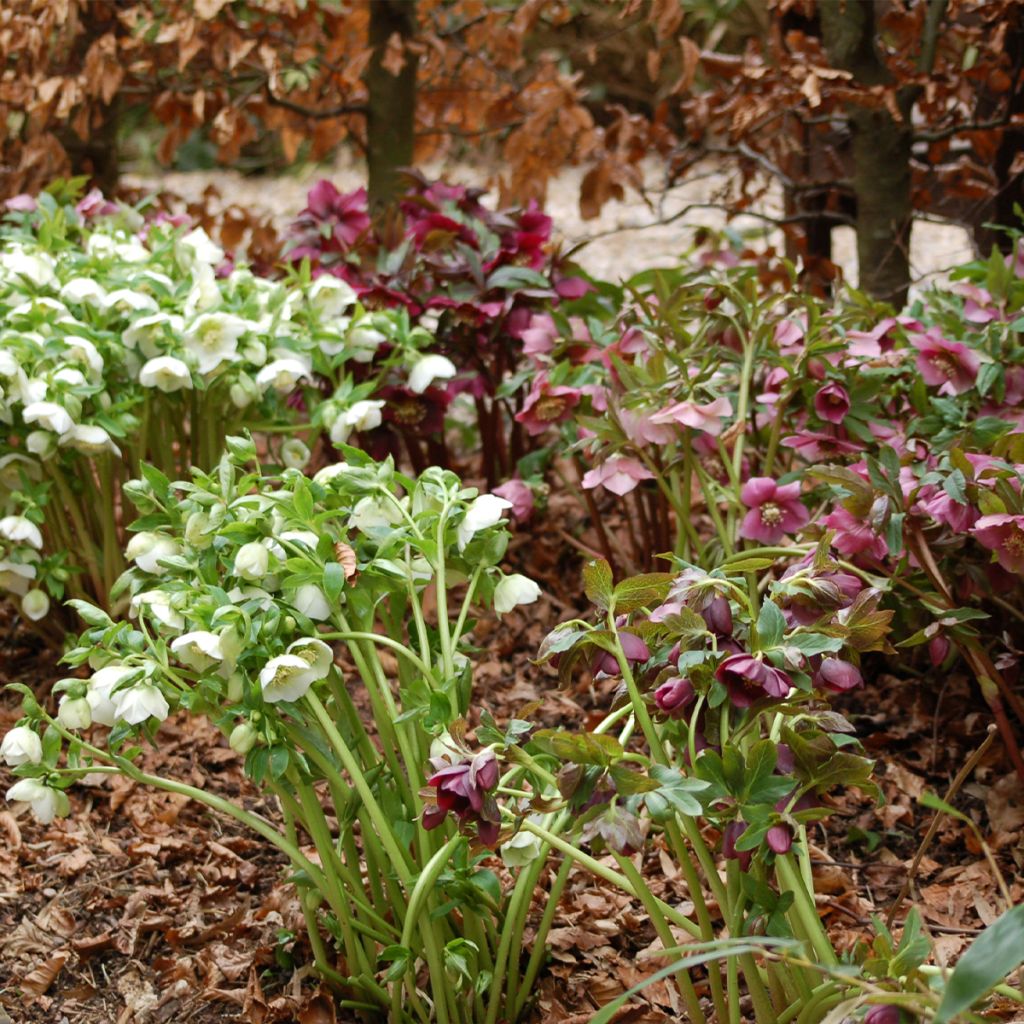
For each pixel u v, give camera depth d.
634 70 8.35
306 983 1.79
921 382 2.24
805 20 3.44
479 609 2.89
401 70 3.64
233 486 1.60
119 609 2.57
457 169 8.05
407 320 2.58
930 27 3.01
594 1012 1.72
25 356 2.26
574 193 7.89
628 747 2.29
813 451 2.29
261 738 1.54
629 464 2.25
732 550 2.24
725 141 3.75
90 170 3.75
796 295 2.20
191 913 1.97
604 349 2.49
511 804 1.53
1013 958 1.05
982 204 3.36
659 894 1.98
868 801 2.19
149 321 2.31
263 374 2.33
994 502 1.68
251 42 3.24
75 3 3.24
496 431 3.05
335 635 1.54
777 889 1.62
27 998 1.81
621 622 1.50
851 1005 1.20
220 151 3.67
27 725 1.54
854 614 1.42
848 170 3.66
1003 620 2.25
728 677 1.29
